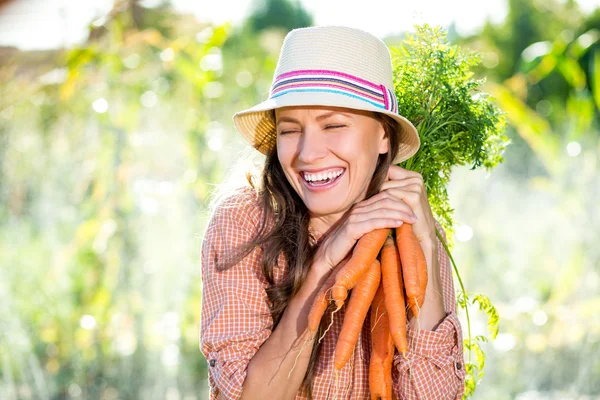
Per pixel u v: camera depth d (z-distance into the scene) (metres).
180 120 5.33
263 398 2.03
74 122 5.90
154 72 5.48
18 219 6.09
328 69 2.05
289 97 2.04
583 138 6.07
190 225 5.05
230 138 5.52
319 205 2.12
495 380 4.72
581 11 10.12
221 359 2.05
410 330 2.13
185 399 4.74
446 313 2.20
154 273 5.01
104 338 4.89
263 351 2.06
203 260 2.21
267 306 2.17
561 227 5.69
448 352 2.11
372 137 2.13
